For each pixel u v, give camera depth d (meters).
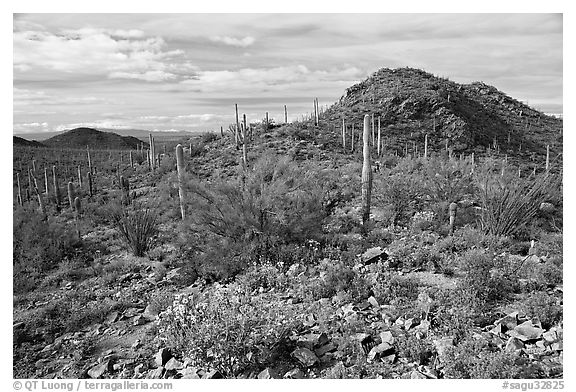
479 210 12.41
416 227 12.33
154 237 15.71
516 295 6.78
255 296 7.80
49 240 15.56
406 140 57.00
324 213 12.16
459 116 63.69
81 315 8.22
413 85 72.56
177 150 16.98
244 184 11.15
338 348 5.64
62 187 43.75
